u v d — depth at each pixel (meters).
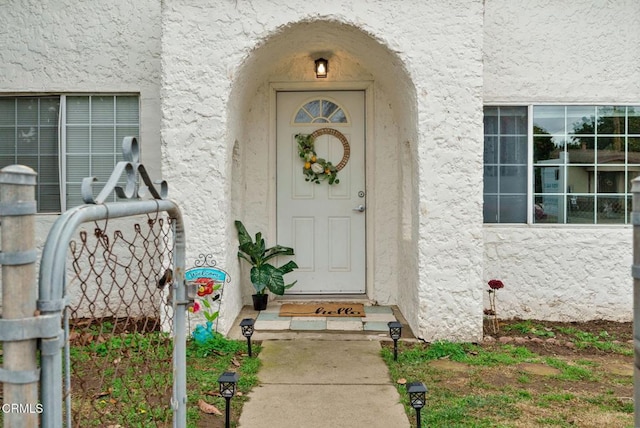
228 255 5.20
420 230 4.98
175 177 4.98
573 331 5.52
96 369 3.62
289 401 3.69
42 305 1.55
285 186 6.54
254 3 4.94
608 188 6.00
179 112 4.96
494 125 6.04
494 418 3.40
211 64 4.95
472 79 4.96
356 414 3.49
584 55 5.95
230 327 5.34
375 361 4.51
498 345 5.01
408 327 5.45
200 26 4.95
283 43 5.39
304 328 5.39
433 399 3.72
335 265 6.56
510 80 5.96
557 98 5.96
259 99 6.29
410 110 5.26
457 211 4.98
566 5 5.94
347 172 6.53
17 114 6.02
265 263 6.08
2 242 1.51
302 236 6.55
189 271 4.94
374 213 6.33
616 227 5.93
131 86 5.92
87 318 5.62
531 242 5.93
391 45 4.94
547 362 4.54
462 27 4.95
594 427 3.29
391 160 6.29
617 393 3.88
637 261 1.86
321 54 6.20
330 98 6.50
